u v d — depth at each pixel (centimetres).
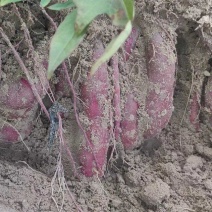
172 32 125
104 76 119
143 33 125
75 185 123
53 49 94
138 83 125
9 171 120
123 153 128
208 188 125
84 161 122
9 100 116
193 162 129
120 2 94
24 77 116
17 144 124
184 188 126
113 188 126
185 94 133
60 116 119
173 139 134
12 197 116
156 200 121
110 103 121
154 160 132
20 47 118
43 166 124
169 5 124
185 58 132
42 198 118
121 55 123
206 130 134
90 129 121
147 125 126
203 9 125
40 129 125
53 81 121
